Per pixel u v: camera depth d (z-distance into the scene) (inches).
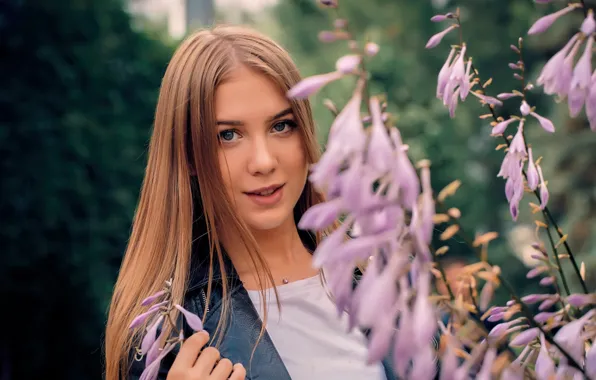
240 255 60.5
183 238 58.8
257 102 53.7
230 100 53.9
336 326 59.4
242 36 56.4
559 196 270.2
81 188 195.2
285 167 54.9
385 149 27.5
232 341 56.5
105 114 201.6
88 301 201.5
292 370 57.6
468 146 478.9
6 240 191.2
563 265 210.8
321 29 627.2
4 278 193.8
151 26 237.6
